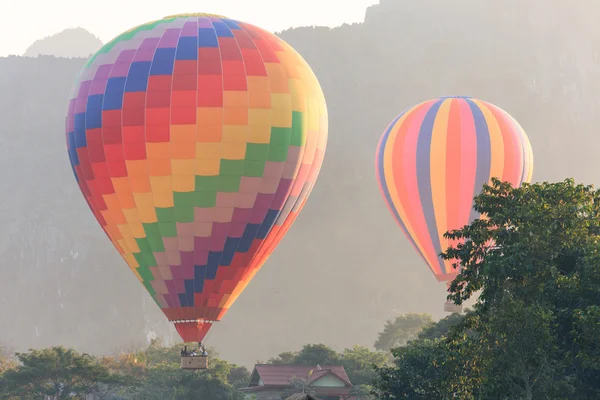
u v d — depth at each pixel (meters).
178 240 148.62
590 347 96.75
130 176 146.75
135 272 154.88
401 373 145.00
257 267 155.50
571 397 99.12
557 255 103.56
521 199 108.69
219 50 149.00
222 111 145.62
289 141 150.25
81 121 149.88
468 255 109.69
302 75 154.88
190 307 152.88
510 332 97.25
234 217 148.75
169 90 145.75
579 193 106.62
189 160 145.50
